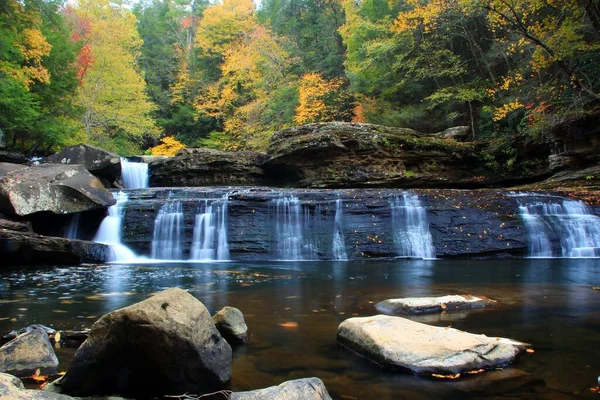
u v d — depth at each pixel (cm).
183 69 4444
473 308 462
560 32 1439
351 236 1138
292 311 464
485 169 1862
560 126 1547
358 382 262
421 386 256
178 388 244
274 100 3403
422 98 2475
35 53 1900
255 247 1143
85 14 3309
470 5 1773
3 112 1867
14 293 588
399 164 1817
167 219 1187
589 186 1385
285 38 3591
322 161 1812
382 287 630
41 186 1076
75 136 2584
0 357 273
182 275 773
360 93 2702
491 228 1122
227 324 350
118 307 493
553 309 456
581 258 1046
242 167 1977
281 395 218
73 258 958
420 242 1116
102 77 3120
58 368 281
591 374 272
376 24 2542
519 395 243
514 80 1864
